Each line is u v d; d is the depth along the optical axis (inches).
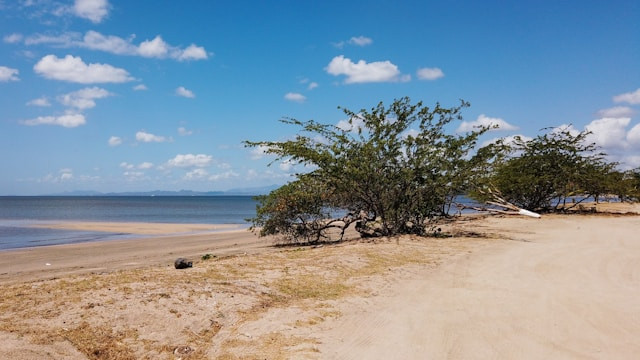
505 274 395.2
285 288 331.6
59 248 772.0
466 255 489.1
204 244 810.8
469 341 234.2
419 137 656.4
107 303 259.8
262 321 258.7
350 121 647.1
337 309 287.7
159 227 1294.3
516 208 1054.4
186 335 235.3
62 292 280.4
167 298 277.6
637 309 287.9
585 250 527.2
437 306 297.3
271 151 644.7
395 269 410.9
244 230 1167.6
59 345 205.0
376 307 294.7
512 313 281.3
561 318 270.8
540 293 328.5
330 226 713.0
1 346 193.2
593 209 1165.7
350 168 617.6
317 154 621.9
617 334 243.4
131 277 331.6
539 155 1112.2
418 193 669.3
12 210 2576.3
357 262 433.1
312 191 678.5
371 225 722.8
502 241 604.1
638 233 703.7
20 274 509.7
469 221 931.3
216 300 286.4
